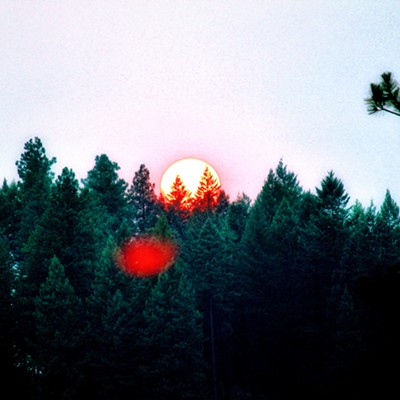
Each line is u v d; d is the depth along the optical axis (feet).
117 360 95.20
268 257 127.24
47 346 94.58
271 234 132.05
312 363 108.78
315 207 129.80
